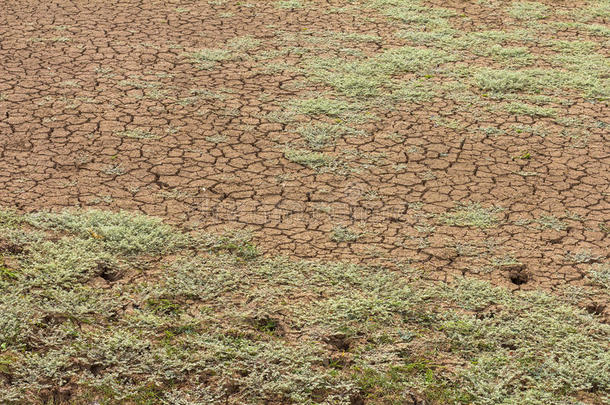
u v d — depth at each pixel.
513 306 4.59
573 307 4.62
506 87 8.02
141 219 5.34
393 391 3.94
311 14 10.34
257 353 4.16
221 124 6.98
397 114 7.32
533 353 4.21
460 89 7.95
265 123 7.03
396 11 10.51
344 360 4.16
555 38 9.66
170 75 8.04
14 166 6.06
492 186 6.04
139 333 4.27
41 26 9.45
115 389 3.89
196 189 5.87
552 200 5.85
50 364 4.00
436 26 10.00
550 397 3.91
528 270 4.98
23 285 4.57
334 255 5.08
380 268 4.94
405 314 4.53
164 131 6.79
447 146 6.70
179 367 4.06
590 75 8.41
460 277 4.86
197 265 4.90
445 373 4.06
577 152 6.64
